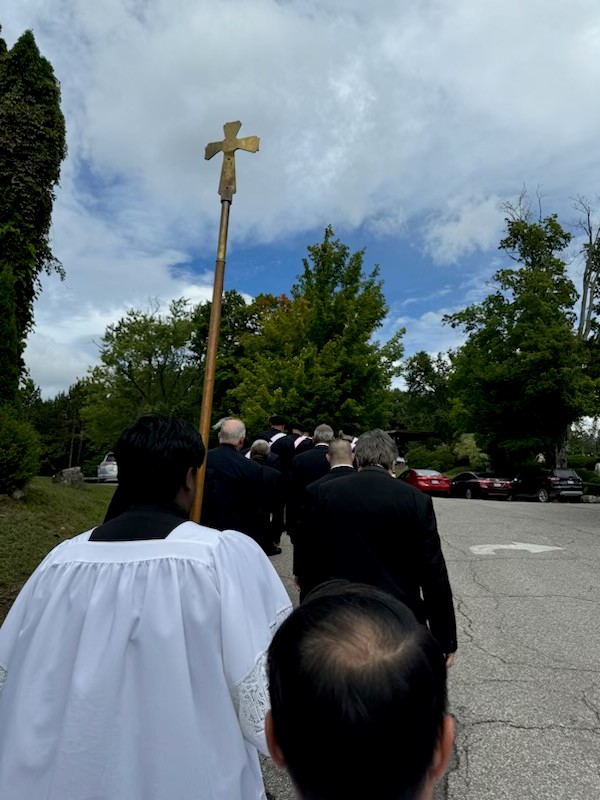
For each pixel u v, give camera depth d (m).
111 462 29.50
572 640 4.89
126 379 38.41
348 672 0.74
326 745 0.72
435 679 0.78
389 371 23.17
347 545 2.59
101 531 1.41
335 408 21.64
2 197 9.77
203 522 4.37
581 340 27.89
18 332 9.65
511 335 29.05
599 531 11.36
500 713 3.57
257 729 1.24
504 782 2.85
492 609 5.84
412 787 0.74
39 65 10.50
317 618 0.82
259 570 1.42
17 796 1.17
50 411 69.69
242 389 24.91
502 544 9.77
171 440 1.48
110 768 1.17
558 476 24.39
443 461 44.25
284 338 24.84
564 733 3.32
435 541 2.61
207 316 39.62
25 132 10.05
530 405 28.20
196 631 1.27
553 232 30.73
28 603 1.34
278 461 7.86
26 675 1.25
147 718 1.20
